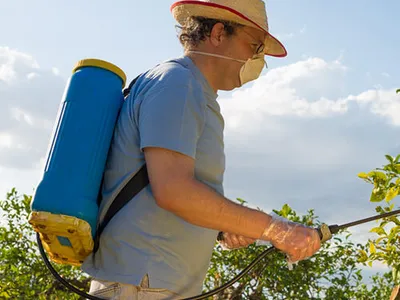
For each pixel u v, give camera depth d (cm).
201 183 245
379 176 365
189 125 248
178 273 251
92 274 253
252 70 279
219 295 636
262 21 276
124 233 249
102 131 257
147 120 246
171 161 242
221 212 245
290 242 253
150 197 250
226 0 270
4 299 668
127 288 246
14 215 689
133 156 254
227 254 646
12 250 675
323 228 266
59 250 259
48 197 243
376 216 282
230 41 274
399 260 391
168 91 249
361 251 406
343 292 664
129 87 280
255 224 250
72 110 257
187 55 275
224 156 269
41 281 677
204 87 265
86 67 267
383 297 743
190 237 253
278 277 639
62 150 251
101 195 261
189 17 277
